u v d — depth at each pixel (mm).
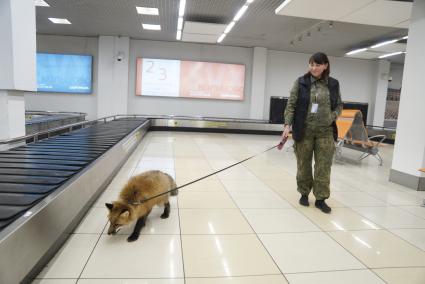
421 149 4148
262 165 5520
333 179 4637
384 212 3203
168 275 1871
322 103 3012
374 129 11016
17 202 1844
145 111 10984
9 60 3562
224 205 3215
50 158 3051
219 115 11336
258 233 2547
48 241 1853
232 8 6777
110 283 1764
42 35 10398
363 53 10383
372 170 5469
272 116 11266
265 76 11227
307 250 2279
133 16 7793
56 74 10500
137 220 2402
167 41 10766
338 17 5441
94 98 10797
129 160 5348
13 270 1460
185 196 3475
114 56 10359
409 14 5152
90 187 2729
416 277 1963
